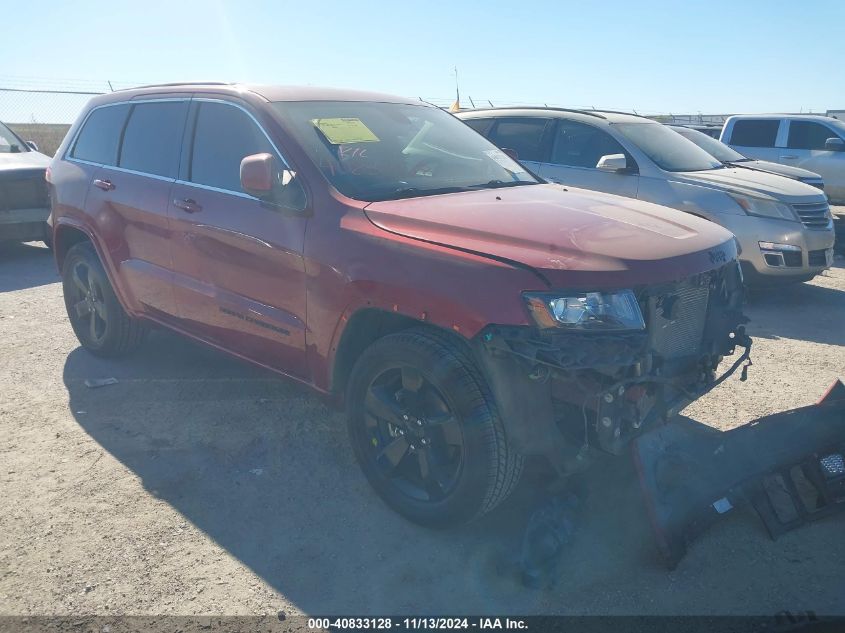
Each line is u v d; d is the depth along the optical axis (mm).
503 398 2883
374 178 3764
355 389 3402
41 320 6469
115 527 3312
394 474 3381
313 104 4113
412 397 3201
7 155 9062
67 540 3213
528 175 4574
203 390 4844
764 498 3219
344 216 3438
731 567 3035
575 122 8031
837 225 9953
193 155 4270
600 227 3256
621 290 2881
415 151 4152
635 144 7668
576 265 2877
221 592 2895
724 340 3570
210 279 4094
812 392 4859
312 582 2959
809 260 7148
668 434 3449
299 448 4070
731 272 3605
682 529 3080
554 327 2781
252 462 3914
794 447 3275
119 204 4668
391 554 3139
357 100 4387
